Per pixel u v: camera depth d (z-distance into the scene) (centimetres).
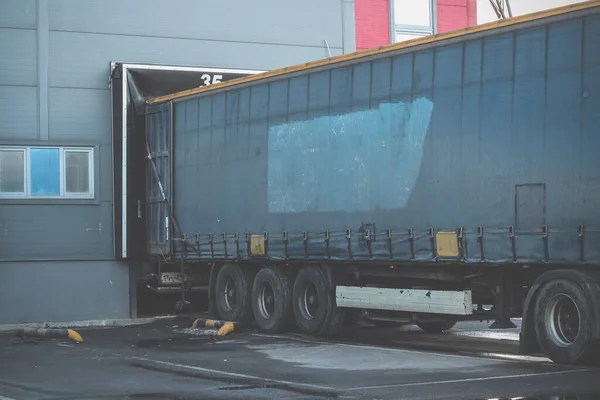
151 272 2181
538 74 1310
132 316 2167
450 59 1438
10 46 2136
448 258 1431
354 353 1426
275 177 1770
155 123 2117
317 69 1684
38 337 1800
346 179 1616
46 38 2155
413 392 1027
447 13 2519
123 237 2133
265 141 1797
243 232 1845
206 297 2356
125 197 2138
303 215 1705
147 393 1056
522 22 1332
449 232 1428
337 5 2383
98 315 2147
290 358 1378
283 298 1788
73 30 2175
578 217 1253
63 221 2142
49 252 2128
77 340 1736
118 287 2166
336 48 2375
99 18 2194
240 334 1811
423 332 1841
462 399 975
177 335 1814
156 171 2108
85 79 2178
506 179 1347
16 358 1447
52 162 2147
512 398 973
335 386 1087
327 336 1739
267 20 2322
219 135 1916
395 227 1522
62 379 1191
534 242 1306
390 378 1144
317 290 1714
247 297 1895
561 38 1284
